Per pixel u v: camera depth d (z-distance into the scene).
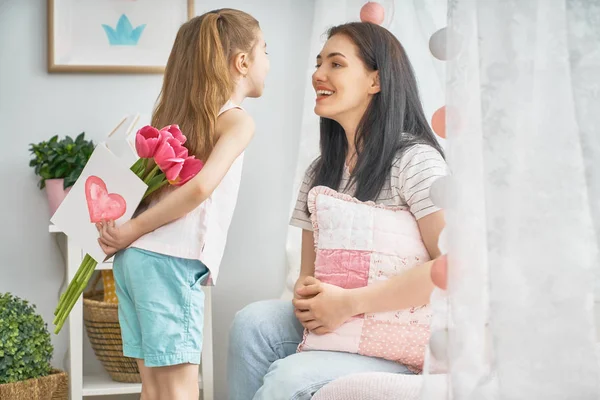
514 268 1.11
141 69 2.62
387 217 1.68
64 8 2.59
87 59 2.60
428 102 1.95
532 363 1.11
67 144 2.47
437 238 1.62
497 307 1.11
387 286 1.61
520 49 1.12
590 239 1.13
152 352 1.61
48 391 2.22
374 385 1.34
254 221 2.68
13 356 2.16
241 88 1.86
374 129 1.78
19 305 2.27
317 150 2.27
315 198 1.78
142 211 1.71
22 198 2.60
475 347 1.12
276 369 1.59
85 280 1.73
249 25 1.87
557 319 1.12
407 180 1.69
